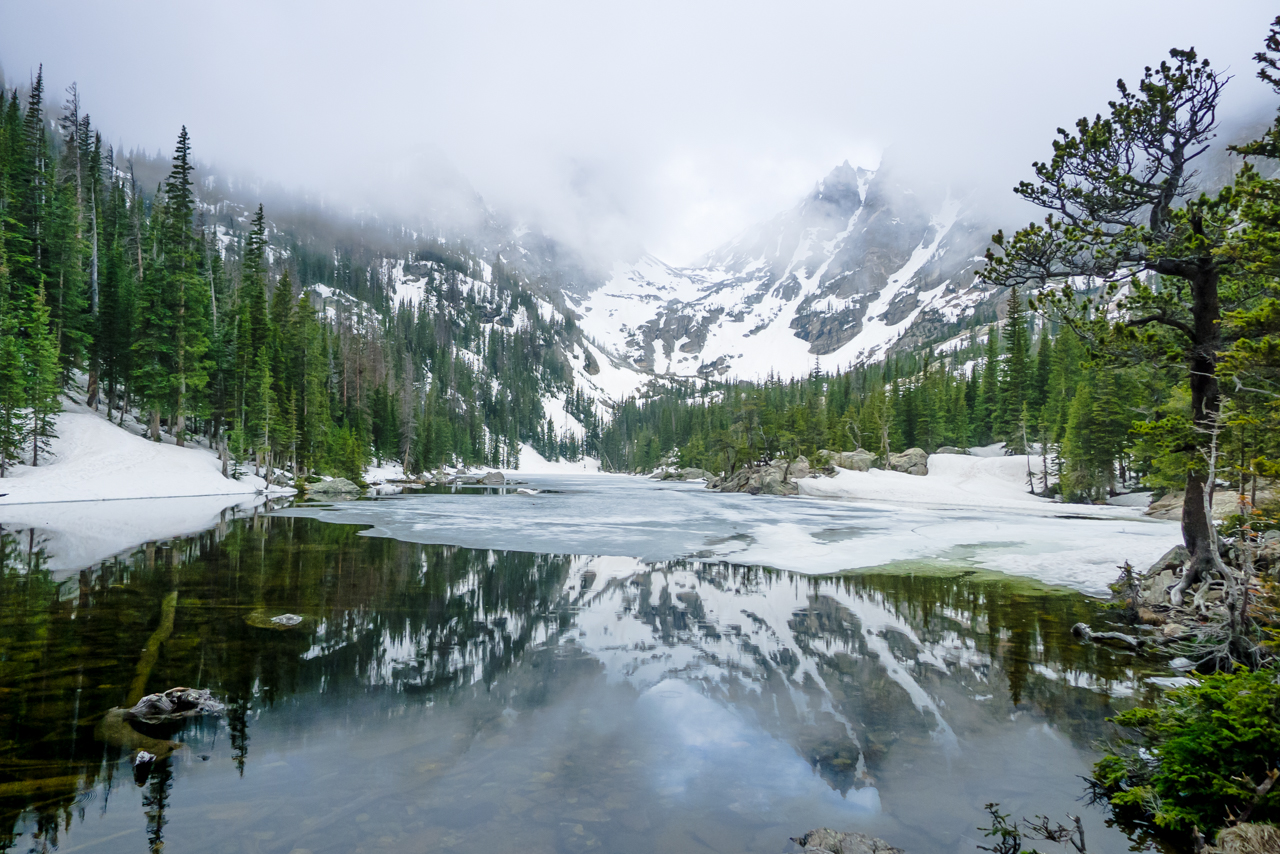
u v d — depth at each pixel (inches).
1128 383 1738.4
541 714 297.6
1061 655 393.4
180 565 657.6
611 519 1288.1
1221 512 832.3
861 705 311.3
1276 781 189.8
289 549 785.6
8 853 175.9
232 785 221.9
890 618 489.1
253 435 1964.8
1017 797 220.5
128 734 263.7
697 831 194.5
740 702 314.7
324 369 2605.8
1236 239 328.2
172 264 1920.5
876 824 200.7
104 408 1882.4
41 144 2249.0
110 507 1230.9
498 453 5871.1
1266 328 306.5
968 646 414.0
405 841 186.5
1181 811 191.0
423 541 903.1
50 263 1788.9
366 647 400.8
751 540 961.5
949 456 2593.5
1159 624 452.4
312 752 251.4
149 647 385.1
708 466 4212.6
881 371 5605.3
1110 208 473.7
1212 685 223.1
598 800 214.5
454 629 449.7
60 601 492.7
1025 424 2324.1
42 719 276.5
